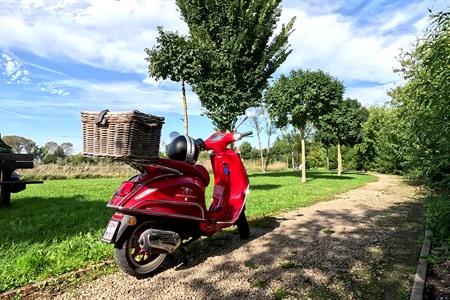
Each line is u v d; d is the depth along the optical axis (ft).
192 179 13.15
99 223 19.30
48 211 23.32
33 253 13.20
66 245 14.56
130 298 10.36
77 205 25.96
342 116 76.28
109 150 10.24
